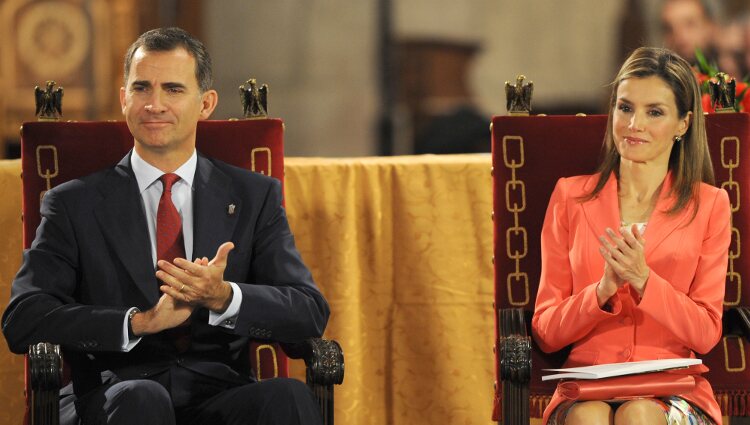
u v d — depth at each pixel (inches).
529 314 485.4
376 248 583.5
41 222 455.8
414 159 587.2
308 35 1555.1
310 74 1563.7
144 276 446.3
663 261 457.4
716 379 486.3
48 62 1296.8
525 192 501.4
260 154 503.8
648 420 414.9
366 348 585.9
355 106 1569.9
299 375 590.6
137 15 1323.8
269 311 433.4
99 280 446.3
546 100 1539.1
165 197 456.4
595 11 1501.0
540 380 483.2
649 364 424.5
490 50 1547.7
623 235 434.0
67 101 1301.7
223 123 506.0
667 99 456.1
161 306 419.5
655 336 457.1
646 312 438.9
